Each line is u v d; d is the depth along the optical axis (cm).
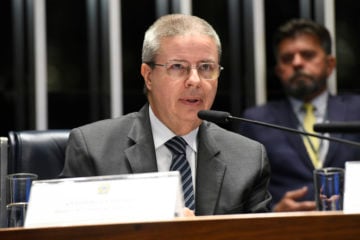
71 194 203
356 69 604
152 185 201
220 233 179
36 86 557
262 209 297
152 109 309
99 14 571
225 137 316
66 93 566
